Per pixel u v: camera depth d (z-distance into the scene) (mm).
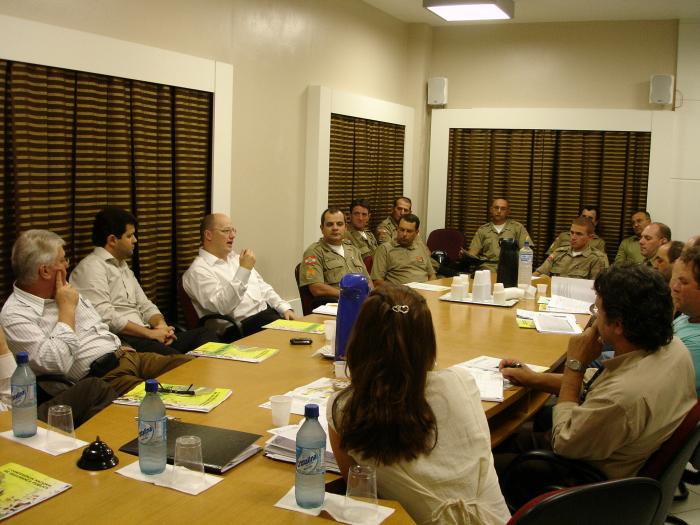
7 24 3154
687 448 1775
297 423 1882
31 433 1729
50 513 1342
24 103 3279
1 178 3252
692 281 2344
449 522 1437
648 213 6930
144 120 3975
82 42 3521
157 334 3473
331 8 5926
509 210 7410
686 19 6770
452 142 7520
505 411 2566
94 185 3715
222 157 4613
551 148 7191
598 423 1827
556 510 1333
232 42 4730
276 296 4305
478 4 5547
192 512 1364
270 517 1355
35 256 2680
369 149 6629
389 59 7070
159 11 4070
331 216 4609
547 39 7207
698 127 6844
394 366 1427
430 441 1444
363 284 2373
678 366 1851
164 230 4227
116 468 1554
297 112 5586
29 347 2629
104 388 2330
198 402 2023
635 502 1436
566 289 4234
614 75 7059
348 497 1394
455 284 3936
